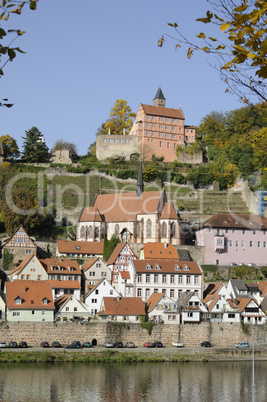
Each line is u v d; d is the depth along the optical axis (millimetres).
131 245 184875
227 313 145625
